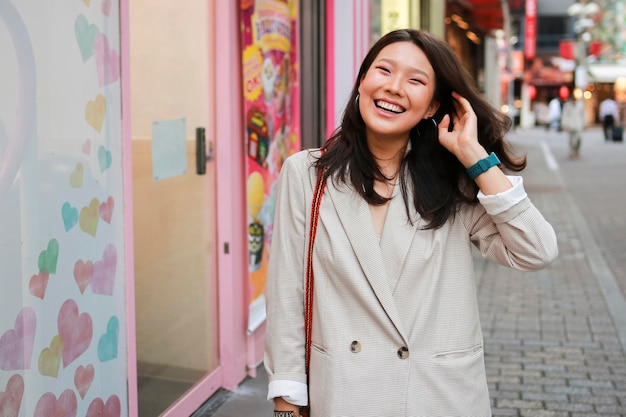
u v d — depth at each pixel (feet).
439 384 6.82
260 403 14.28
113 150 10.24
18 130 8.31
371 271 6.81
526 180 58.13
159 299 12.69
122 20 10.39
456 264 7.02
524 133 138.21
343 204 7.01
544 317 21.38
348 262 6.84
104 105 10.00
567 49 169.37
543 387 15.90
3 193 8.11
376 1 30.58
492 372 16.84
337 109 21.61
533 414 14.48
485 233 7.15
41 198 8.72
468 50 67.82
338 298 6.95
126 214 10.61
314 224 7.02
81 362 9.64
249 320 15.30
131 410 10.98
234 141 14.64
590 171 65.10
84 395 9.73
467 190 7.10
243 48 14.70
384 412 6.80
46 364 8.91
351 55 21.67
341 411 6.78
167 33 12.77
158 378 12.57
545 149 94.02
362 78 7.26
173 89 13.04
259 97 15.49
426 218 6.90
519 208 6.71
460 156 6.86
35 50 8.56
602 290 24.48
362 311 6.86
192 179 13.79
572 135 78.23
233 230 14.67
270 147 16.08
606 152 88.94
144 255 12.19
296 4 17.56
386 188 7.11
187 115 13.57
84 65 9.51
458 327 6.95
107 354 10.27
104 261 10.10
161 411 12.62
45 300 8.86
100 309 10.05
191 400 13.55
